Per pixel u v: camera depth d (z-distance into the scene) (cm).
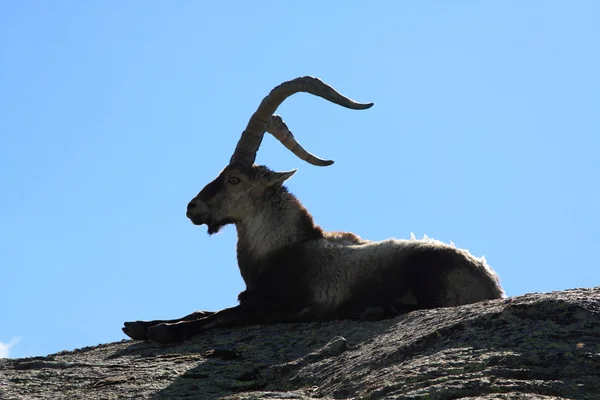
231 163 4047
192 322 3669
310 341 3200
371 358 2638
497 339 2483
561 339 2395
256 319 3747
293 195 4019
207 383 2819
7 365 3312
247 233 3988
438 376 2292
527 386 2153
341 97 3884
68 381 2959
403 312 3553
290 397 2444
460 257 3606
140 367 3105
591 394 2111
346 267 3728
